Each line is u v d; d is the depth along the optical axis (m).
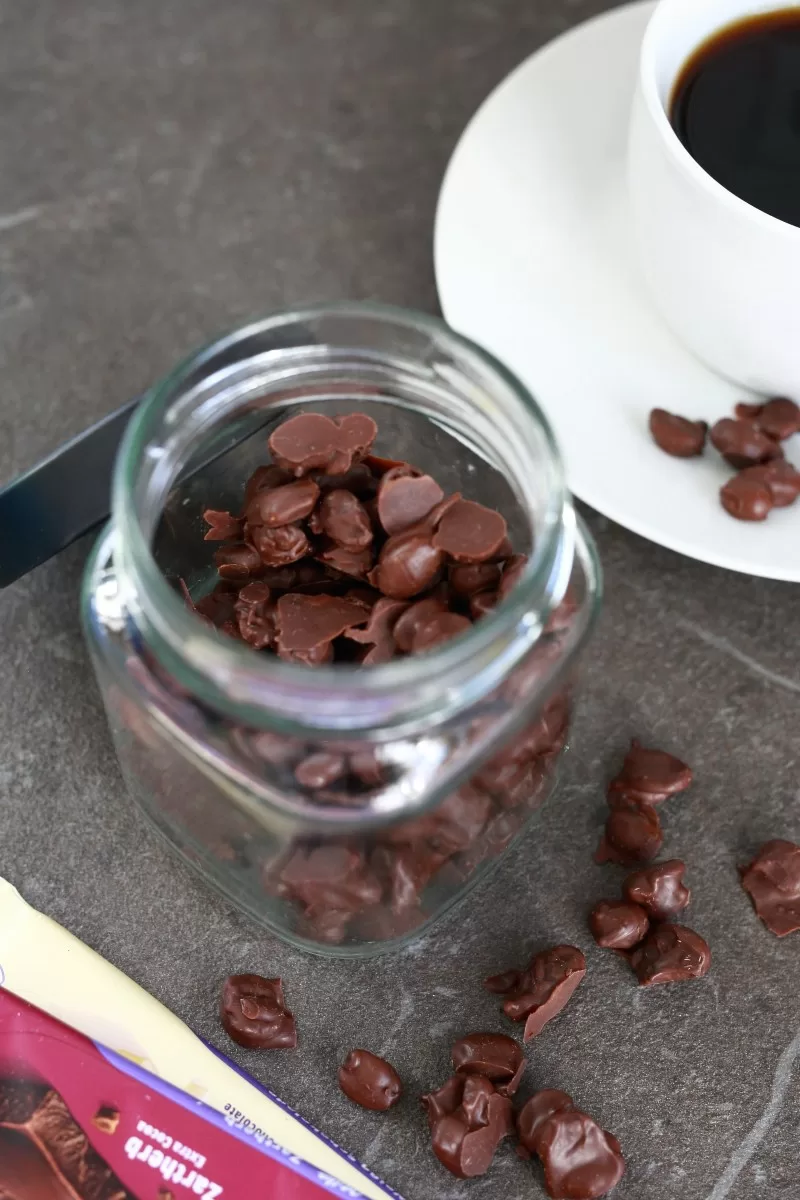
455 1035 0.47
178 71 0.60
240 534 0.47
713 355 0.52
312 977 0.48
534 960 0.48
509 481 0.46
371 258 0.56
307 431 0.46
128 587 0.44
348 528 0.45
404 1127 0.46
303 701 0.41
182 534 0.48
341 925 0.46
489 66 0.60
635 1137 0.46
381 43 0.60
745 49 0.53
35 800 0.50
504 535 0.45
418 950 0.48
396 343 0.46
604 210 0.54
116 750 0.49
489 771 0.45
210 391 0.45
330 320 0.45
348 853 0.45
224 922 0.48
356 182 0.58
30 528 0.50
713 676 0.51
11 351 0.55
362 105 0.59
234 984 0.47
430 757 0.43
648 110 0.49
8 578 0.51
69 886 0.49
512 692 0.44
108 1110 0.46
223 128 0.59
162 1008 0.47
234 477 0.49
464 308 0.52
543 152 0.54
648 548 0.53
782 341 0.50
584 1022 0.48
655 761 0.49
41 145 0.58
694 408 0.52
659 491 0.50
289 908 0.47
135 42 0.60
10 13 0.61
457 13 0.61
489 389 0.44
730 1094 0.47
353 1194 0.45
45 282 0.56
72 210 0.57
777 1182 0.46
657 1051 0.47
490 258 0.53
